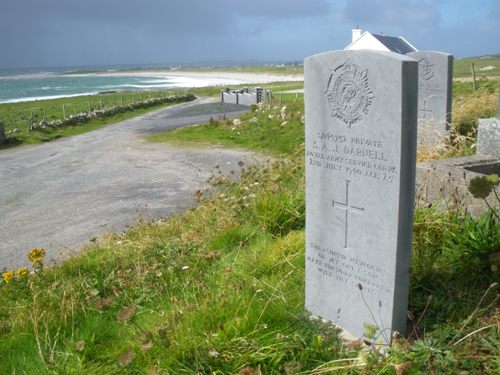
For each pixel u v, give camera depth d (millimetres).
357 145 3744
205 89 67625
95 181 12945
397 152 3420
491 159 6477
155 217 9180
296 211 6461
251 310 3980
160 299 4766
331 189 4055
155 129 24250
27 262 7285
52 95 89938
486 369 3094
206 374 3402
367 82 3553
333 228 4105
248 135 18578
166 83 131000
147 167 14461
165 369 3385
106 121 29016
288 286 4777
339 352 3578
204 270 5387
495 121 6934
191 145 18078
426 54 10102
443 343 3387
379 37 27453
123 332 4164
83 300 4887
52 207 10555
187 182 12133
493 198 5207
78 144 20391
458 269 4254
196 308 4105
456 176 5730
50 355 3840
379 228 3672
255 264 5246
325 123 4012
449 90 9930
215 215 7141
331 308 4258
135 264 5629
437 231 4797
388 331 3725
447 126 9828
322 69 3939
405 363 2959
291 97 35281
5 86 142250
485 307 3811
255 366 3420
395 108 3375
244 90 40844
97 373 3549
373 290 3812
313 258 4359
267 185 7676
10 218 9883
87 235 8469
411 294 4145
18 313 4707
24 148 19922
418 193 5945
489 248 4176
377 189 3637
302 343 3662
